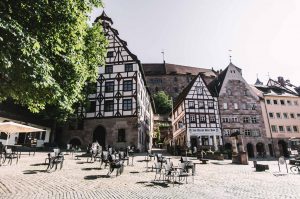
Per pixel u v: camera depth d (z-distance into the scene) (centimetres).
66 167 1477
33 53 726
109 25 3591
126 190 907
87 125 3212
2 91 838
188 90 3925
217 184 1079
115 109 3206
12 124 1677
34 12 751
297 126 4228
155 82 7781
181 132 4053
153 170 1515
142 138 3588
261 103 4194
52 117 2806
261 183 1117
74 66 1050
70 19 845
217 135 3772
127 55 3406
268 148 3972
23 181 989
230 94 4059
